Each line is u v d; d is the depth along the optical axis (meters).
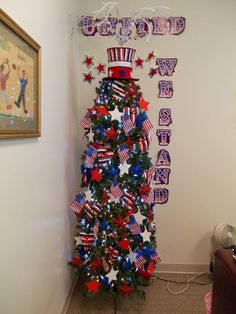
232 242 2.43
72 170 2.29
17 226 1.18
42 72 1.50
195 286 2.44
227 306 1.05
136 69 2.53
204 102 2.54
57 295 1.87
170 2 2.46
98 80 2.55
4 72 1.01
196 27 2.47
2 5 1.02
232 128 2.55
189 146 2.58
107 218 1.97
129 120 1.94
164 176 2.62
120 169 1.99
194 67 2.51
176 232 2.67
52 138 1.71
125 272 1.99
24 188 1.25
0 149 1.02
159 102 2.55
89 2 2.48
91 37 2.52
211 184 2.61
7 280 1.08
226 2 2.44
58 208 1.86
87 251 2.04
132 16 2.47
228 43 2.48
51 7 1.67
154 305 2.16
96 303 2.17
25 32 1.18
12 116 1.09
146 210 2.08
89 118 2.06
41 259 1.51
